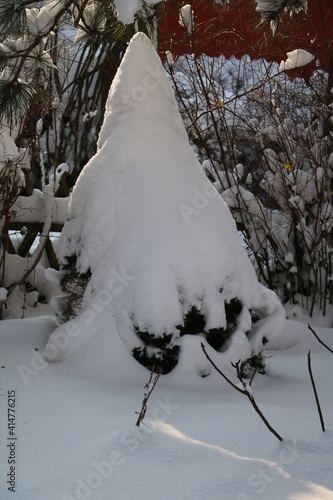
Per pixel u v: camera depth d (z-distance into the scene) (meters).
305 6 4.53
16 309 5.62
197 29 6.84
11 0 3.78
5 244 5.37
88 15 4.62
